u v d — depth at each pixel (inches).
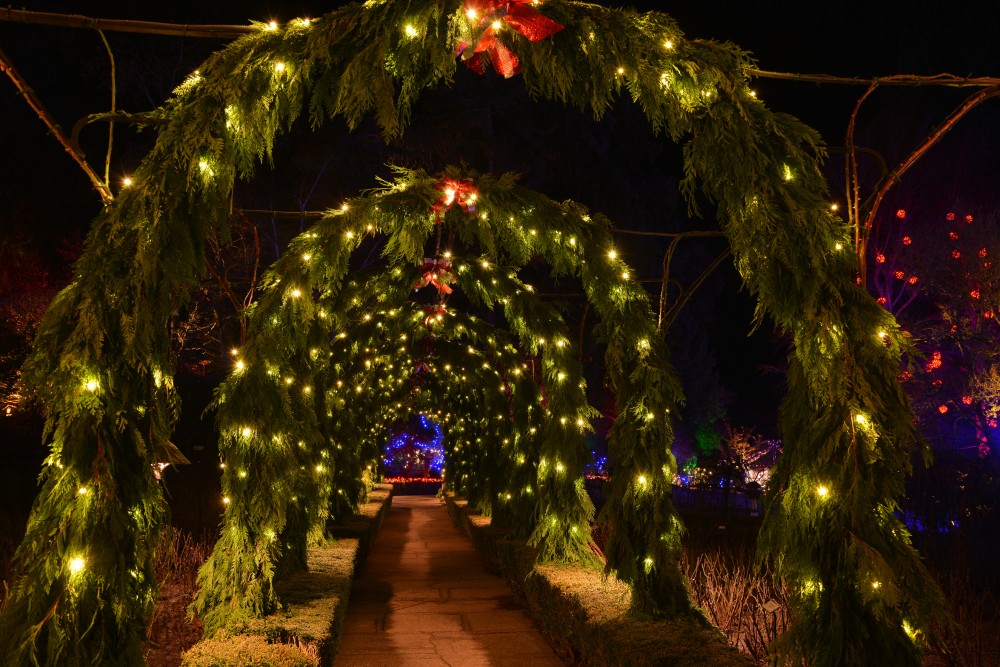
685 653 160.2
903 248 686.5
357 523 430.6
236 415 193.8
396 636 266.2
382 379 544.4
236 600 190.4
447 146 832.3
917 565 117.2
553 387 283.1
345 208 216.5
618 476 197.0
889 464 118.9
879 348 119.9
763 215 124.1
